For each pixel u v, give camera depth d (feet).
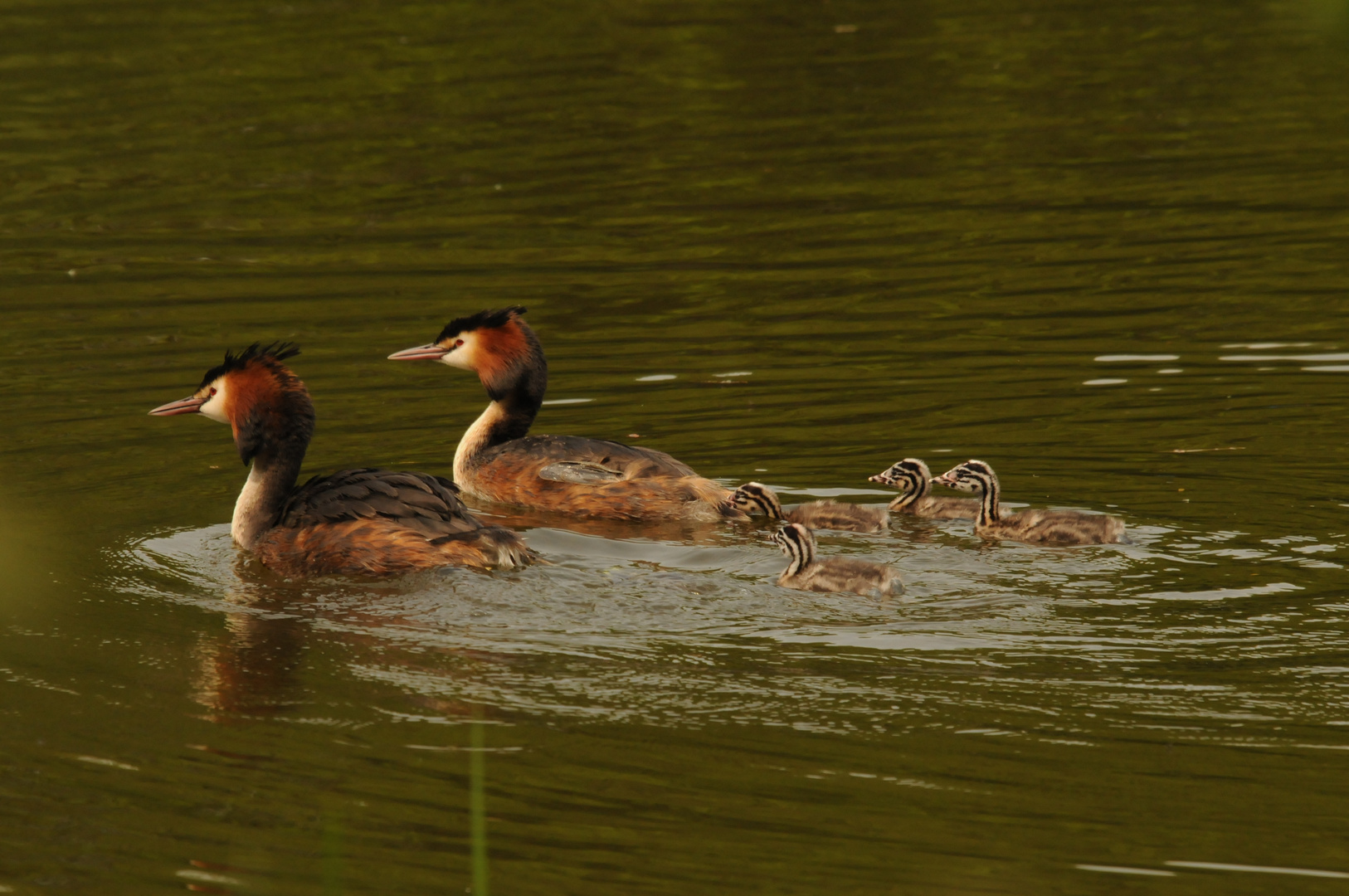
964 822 28.40
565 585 39.88
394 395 58.95
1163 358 58.85
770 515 46.19
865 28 122.83
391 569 40.93
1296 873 26.71
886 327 64.23
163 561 42.80
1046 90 106.01
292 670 35.19
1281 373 56.80
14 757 31.40
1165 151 91.50
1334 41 115.34
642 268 73.97
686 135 97.19
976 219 80.18
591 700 33.24
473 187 88.22
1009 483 47.62
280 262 75.66
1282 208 79.20
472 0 128.06
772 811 28.89
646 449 49.39
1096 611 37.37
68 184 88.58
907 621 37.04
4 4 125.08
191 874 27.43
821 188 86.63
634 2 129.90
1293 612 36.96
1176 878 26.63
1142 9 128.67
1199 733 31.22
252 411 44.57
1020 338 61.98
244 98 103.71
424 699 33.53
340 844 28.30
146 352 62.69
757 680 33.99
